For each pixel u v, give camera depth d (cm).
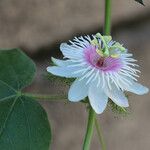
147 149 55
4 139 29
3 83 30
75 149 53
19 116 29
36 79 51
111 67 28
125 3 54
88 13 52
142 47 56
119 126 54
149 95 55
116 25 54
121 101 27
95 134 53
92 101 27
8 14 49
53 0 51
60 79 28
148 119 55
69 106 52
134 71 28
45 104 52
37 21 50
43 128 29
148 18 56
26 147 29
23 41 50
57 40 51
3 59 30
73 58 28
